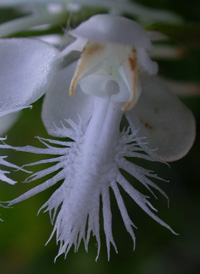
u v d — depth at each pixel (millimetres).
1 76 62
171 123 65
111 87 59
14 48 62
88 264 83
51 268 84
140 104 64
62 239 60
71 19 76
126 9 77
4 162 60
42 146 81
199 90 78
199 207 82
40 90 61
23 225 82
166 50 78
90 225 61
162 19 78
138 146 64
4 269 84
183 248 83
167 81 79
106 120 60
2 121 80
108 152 60
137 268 83
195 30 72
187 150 65
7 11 83
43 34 76
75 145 61
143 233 82
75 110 64
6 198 81
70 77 64
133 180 80
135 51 59
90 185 60
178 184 82
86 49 58
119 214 82
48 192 81
